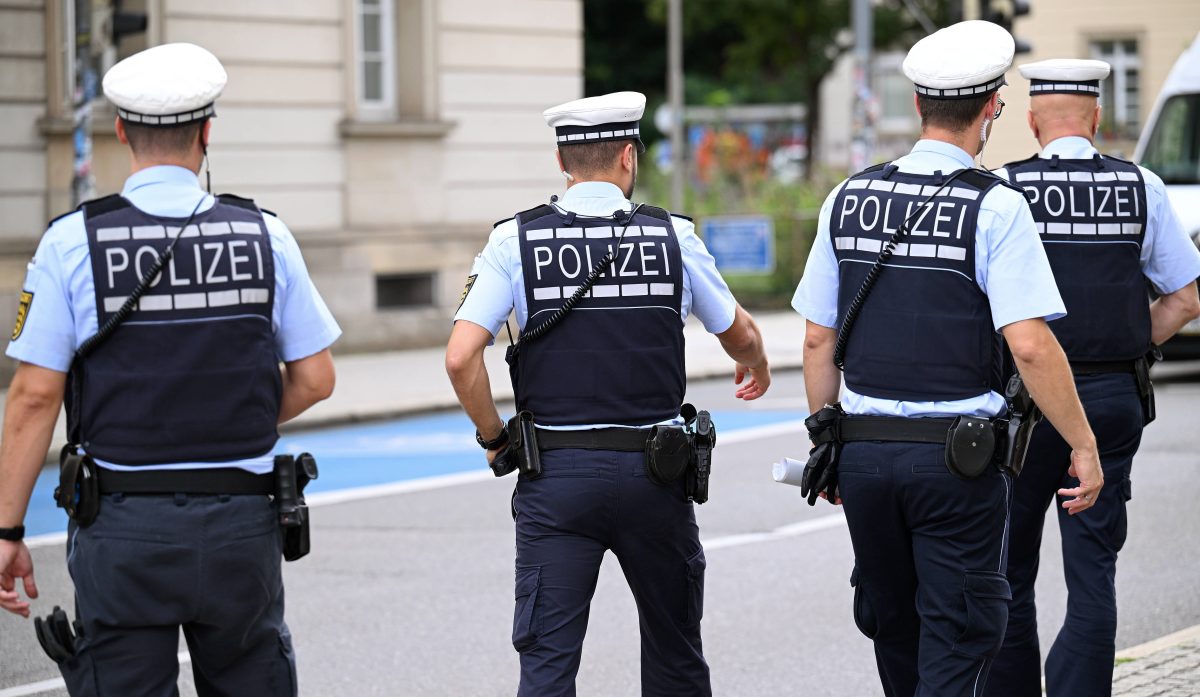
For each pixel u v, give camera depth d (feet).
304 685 36.09
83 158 77.05
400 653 38.55
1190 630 37.96
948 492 23.88
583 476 24.68
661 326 25.21
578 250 25.11
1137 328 29.04
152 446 21.79
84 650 21.90
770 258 119.85
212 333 22.02
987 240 23.85
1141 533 50.08
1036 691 28.99
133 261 21.89
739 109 295.48
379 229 101.86
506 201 108.47
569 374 24.93
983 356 24.22
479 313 25.09
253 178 96.43
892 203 24.58
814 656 37.88
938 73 24.58
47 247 21.93
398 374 91.97
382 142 101.96
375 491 60.90
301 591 44.80
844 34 248.32
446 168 105.29
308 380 23.07
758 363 27.53
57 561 49.39
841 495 25.05
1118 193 28.99
